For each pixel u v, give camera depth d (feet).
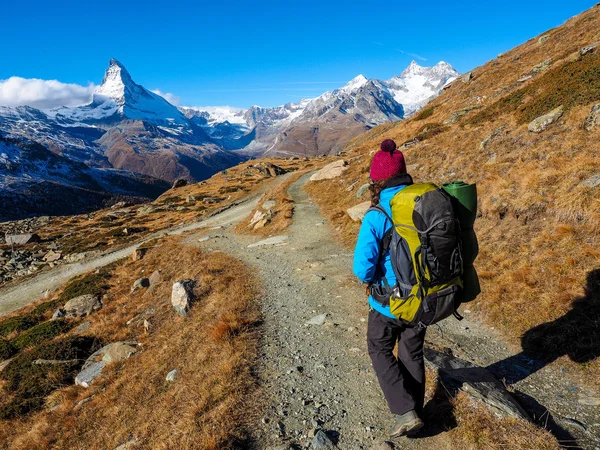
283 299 32.24
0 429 34.42
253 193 197.26
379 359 11.47
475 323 23.34
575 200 26.96
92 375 36.17
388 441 12.73
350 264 41.65
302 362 19.95
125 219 211.82
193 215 177.06
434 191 9.80
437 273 9.64
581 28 112.98
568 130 40.09
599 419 13.15
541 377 16.39
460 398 13.19
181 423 16.12
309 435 13.76
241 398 16.60
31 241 179.63
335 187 102.58
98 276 83.05
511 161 42.57
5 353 55.72
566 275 22.45
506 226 31.89
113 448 19.51
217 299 35.70
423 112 151.64
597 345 16.89
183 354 26.91
